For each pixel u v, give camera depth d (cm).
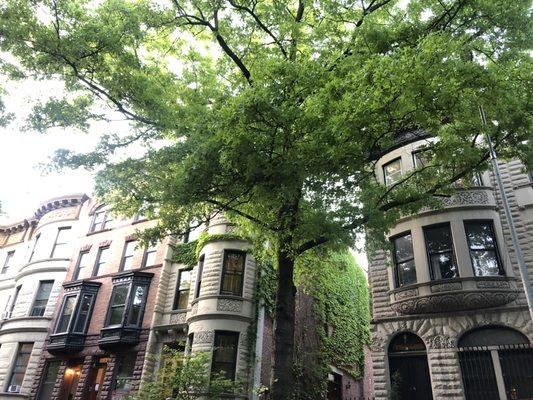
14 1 1044
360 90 883
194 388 1476
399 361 1647
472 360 1502
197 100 1295
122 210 1280
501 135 1066
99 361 2491
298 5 1433
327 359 2506
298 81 971
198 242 2384
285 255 1233
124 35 1154
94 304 2692
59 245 3155
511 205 1650
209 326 2025
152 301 2458
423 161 1838
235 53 1446
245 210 1321
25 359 2781
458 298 1523
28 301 2958
